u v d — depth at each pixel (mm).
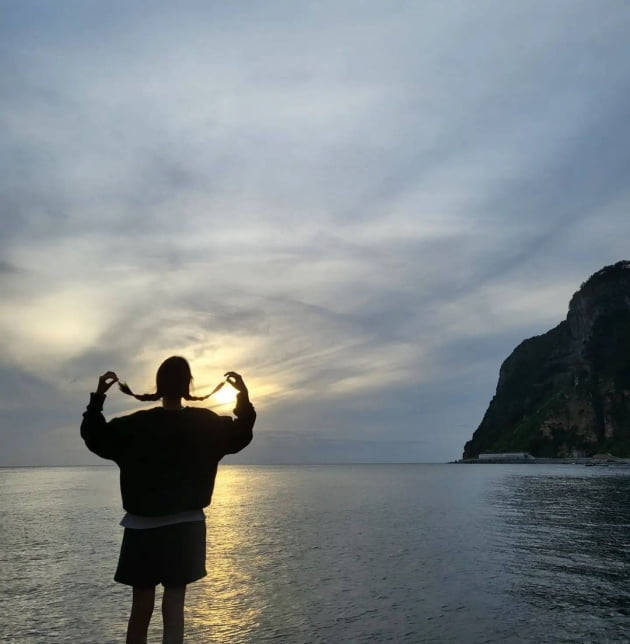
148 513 3934
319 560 18875
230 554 20344
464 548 20906
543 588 14352
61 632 11211
